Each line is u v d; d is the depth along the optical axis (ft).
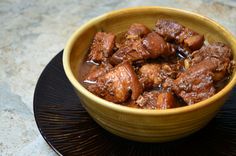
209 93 1.41
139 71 1.54
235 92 1.62
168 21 1.66
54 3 2.40
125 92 1.42
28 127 1.64
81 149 1.43
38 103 1.59
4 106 1.73
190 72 1.47
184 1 2.37
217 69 1.48
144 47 1.55
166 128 1.34
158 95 1.41
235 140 1.46
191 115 1.31
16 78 1.88
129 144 1.46
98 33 1.63
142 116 1.29
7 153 1.54
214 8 2.30
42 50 2.05
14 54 2.02
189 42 1.61
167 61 1.60
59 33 2.17
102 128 1.51
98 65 1.60
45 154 1.53
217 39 1.61
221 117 1.54
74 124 1.52
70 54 1.51
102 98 1.43
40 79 1.69
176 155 1.42
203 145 1.44
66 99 1.62
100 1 2.41
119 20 1.69
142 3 2.36
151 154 1.42
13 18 2.28
